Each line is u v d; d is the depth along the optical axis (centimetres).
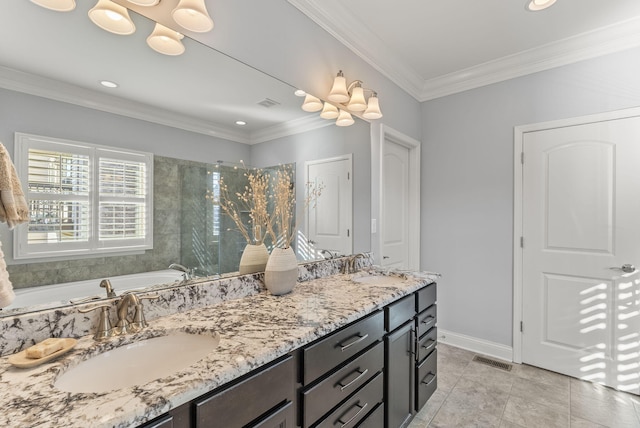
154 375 94
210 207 142
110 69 111
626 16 197
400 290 160
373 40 222
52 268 97
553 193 237
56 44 99
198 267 136
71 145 102
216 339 100
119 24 113
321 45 192
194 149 137
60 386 76
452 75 278
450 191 289
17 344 86
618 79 212
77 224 103
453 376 230
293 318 115
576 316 228
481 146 272
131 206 117
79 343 92
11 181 90
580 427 174
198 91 137
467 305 278
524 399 201
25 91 93
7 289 88
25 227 92
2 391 67
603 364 217
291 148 179
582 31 214
